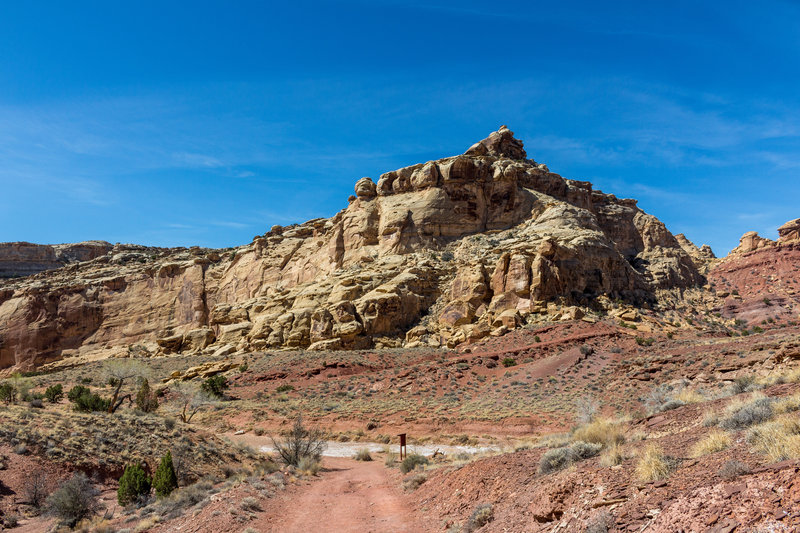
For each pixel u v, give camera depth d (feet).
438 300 271.90
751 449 28.27
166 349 313.53
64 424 95.61
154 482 77.41
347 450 133.59
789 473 22.29
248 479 76.07
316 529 50.98
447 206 314.55
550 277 247.50
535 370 178.70
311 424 161.17
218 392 202.08
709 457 29.71
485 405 158.10
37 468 79.41
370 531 48.21
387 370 209.56
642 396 129.08
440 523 45.88
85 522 66.13
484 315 244.22
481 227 315.17
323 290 287.69
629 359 166.30
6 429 85.81
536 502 35.17
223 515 55.42
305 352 242.99
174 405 193.77
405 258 294.66
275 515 57.82
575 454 40.70
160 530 57.16
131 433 100.78
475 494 47.47
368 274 285.23
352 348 246.06
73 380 247.91
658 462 30.48
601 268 270.87
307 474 91.04
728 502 22.70
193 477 90.33
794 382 46.65
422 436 142.20
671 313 277.85
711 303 310.86
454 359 202.59
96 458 87.81
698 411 45.16
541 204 317.63
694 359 140.87
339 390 196.13
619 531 25.45
